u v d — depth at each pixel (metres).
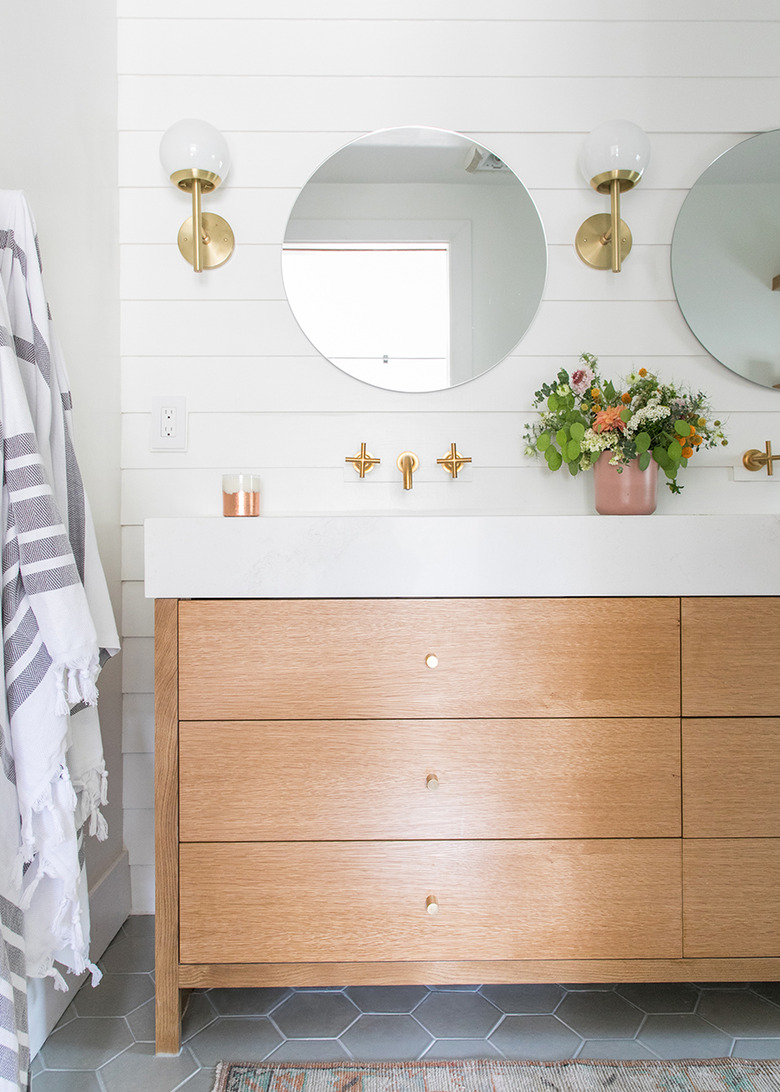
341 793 1.27
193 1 1.77
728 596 1.31
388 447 1.80
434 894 1.27
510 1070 1.24
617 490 1.62
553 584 1.28
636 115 1.80
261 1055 1.28
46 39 1.39
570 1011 1.42
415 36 1.79
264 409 1.79
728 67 1.81
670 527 1.29
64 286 1.47
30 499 1.06
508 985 1.51
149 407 1.78
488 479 1.81
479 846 1.28
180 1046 1.30
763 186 1.81
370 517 1.28
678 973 1.29
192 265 1.78
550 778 1.28
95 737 1.25
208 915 1.27
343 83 1.79
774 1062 1.26
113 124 1.74
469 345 1.80
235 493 1.61
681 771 1.29
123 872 1.75
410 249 1.80
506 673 1.28
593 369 1.71
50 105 1.41
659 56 1.80
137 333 1.78
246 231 1.79
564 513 1.80
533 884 1.28
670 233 1.81
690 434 1.56
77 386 1.53
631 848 1.29
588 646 1.29
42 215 1.37
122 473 1.78
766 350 1.82
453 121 1.80
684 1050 1.30
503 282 1.81
